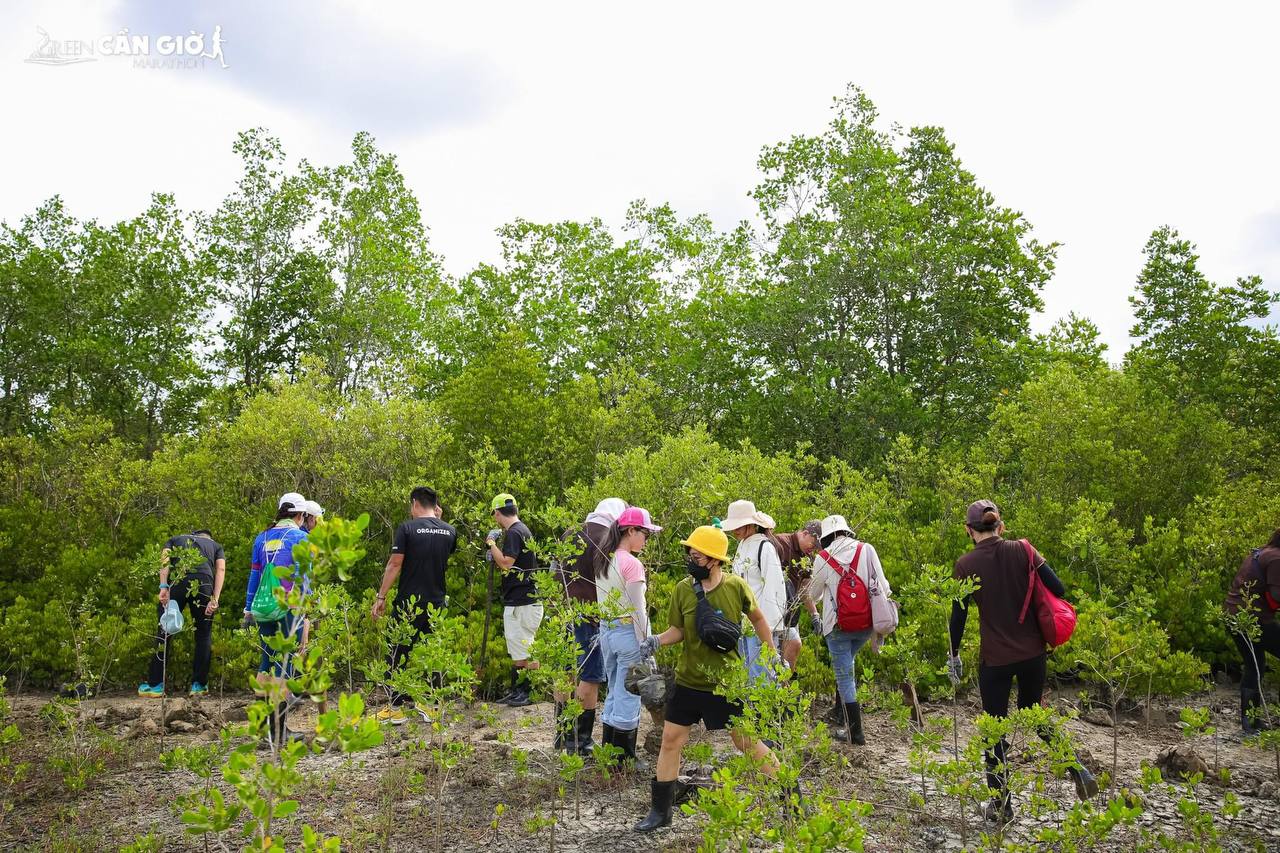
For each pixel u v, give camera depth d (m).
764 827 4.25
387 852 4.61
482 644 8.47
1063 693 8.23
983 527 5.32
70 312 27.20
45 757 6.48
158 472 12.66
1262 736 5.70
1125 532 9.88
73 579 10.18
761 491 10.99
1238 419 19.61
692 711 4.86
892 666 7.99
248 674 8.62
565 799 5.42
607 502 6.47
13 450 13.66
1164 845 3.92
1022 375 21.34
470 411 13.02
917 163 25.28
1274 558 7.05
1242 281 20.61
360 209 27.94
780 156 24.33
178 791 5.67
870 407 20.88
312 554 2.75
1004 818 4.80
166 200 28.67
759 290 24.36
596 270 23.92
